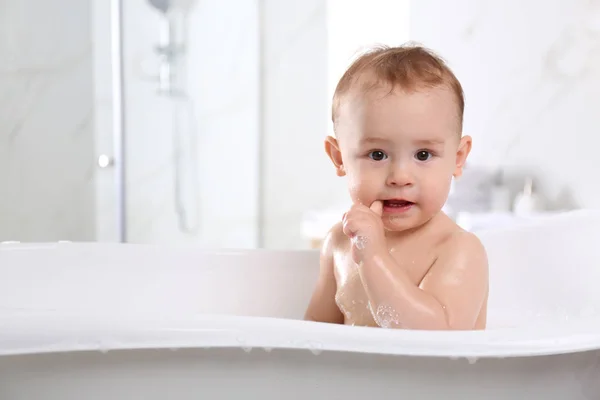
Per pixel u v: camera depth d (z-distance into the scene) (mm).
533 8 2377
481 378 720
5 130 2525
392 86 916
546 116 2320
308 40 3160
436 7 2779
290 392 721
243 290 1286
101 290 1252
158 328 677
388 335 677
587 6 2178
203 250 1296
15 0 2551
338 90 992
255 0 3096
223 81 3041
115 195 2727
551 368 739
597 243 1347
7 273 1203
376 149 930
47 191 2605
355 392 721
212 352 700
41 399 705
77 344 666
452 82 952
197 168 2982
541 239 1351
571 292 1323
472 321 902
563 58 2260
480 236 1343
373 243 877
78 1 2672
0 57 2521
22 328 666
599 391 791
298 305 1276
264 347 683
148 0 2852
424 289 924
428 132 910
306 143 3178
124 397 708
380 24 3010
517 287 1330
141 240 2848
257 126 3115
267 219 3146
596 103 2129
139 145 2844
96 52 2703
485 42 2572
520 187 2408
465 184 2369
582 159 2176
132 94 2828
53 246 1246
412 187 925
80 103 2676
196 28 2984
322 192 3186
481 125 2602
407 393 722
